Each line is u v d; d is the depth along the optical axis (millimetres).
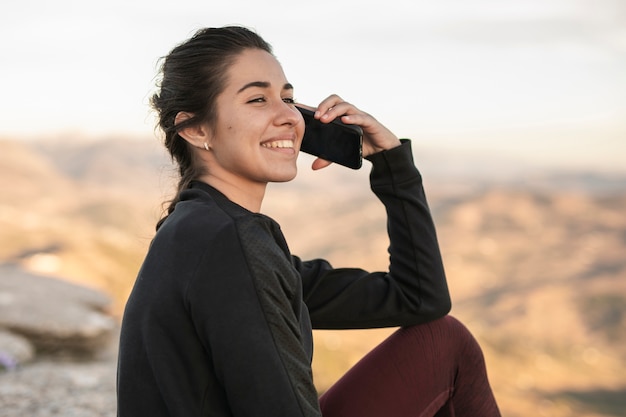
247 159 2635
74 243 71625
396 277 3172
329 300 3166
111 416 5523
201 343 2307
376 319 3121
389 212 3279
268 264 2312
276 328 2281
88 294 13906
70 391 6168
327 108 3180
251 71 2621
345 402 2932
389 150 3266
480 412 3105
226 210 2445
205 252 2279
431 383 2988
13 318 10367
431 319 3092
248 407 2234
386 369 2971
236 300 2242
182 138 2768
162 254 2367
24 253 68688
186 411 2289
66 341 10453
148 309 2332
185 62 2635
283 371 2256
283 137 2674
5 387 6141
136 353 2357
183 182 2771
